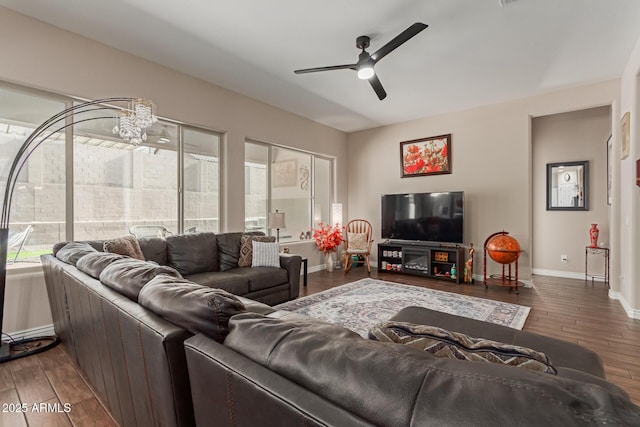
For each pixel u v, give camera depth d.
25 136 2.75
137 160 3.49
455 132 5.16
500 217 4.76
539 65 3.51
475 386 0.51
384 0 2.44
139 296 1.16
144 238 3.20
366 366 0.61
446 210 4.99
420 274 5.09
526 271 4.53
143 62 3.36
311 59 3.38
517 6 2.50
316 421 0.54
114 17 2.65
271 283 3.53
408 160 5.67
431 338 0.87
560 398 0.46
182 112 3.70
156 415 1.02
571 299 3.86
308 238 5.82
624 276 3.58
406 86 4.11
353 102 4.73
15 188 2.71
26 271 2.67
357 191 6.41
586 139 5.07
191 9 2.54
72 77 2.87
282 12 2.58
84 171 3.11
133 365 1.12
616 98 3.88
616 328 2.92
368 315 3.24
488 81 3.94
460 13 2.60
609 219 4.84
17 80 2.58
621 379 2.06
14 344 2.48
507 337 1.58
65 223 2.96
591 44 3.07
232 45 3.10
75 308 1.77
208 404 0.81
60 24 2.74
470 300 3.79
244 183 4.48
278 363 0.70
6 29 2.52
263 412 0.64
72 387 1.92
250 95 4.45
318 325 0.92
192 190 3.97
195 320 0.91
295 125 5.30
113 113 3.21
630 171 3.32
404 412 0.51
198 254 3.44
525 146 4.55
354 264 6.07
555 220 5.32
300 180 5.66
